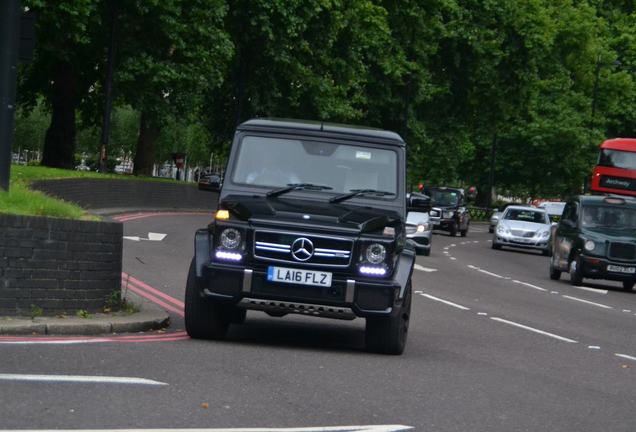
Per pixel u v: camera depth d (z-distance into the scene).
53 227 13.42
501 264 39.12
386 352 13.19
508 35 66.88
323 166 13.93
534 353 14.52
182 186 55.44
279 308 12.72
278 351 12.61
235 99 59.34
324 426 8.26
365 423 8.50
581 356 14.61
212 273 12.70
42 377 9.43
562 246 33.16
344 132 14.21
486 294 25.31
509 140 89.88
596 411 9.93
